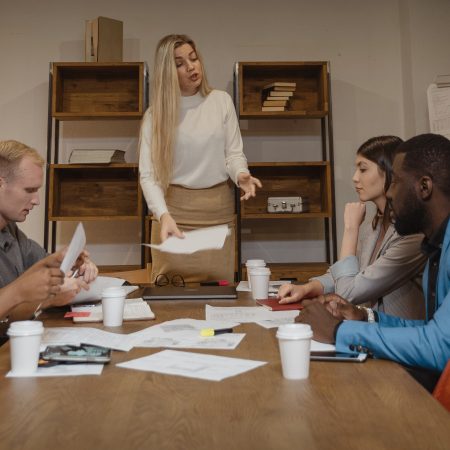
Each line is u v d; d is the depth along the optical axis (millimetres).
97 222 4266
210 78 4320
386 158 2016
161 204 2395
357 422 715
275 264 4125
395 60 4387
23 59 4309
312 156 4312
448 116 4008
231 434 681
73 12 4328
